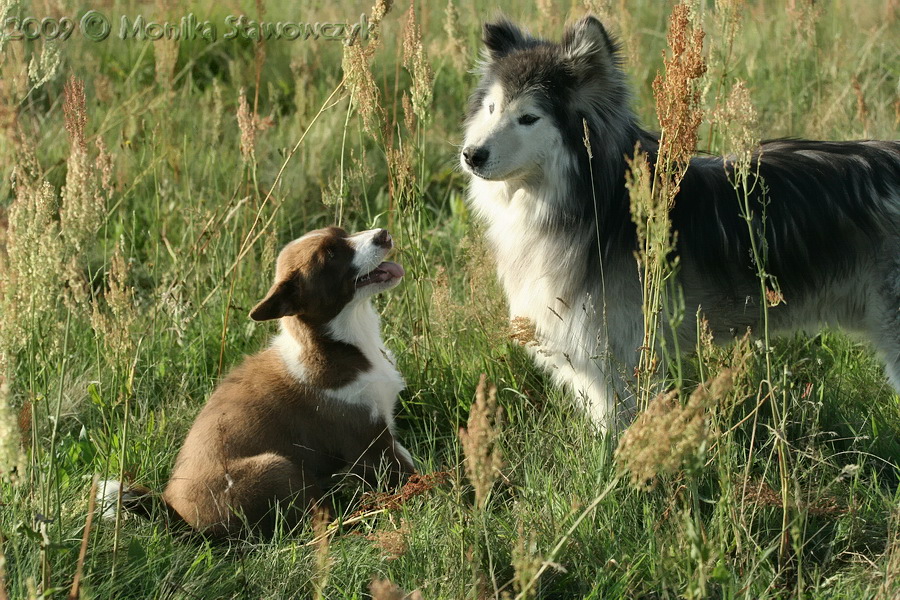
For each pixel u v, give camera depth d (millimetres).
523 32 5570
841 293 5234
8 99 4355
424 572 4113
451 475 4324
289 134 8930
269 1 11266
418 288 6105
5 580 3773
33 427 4000
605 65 5023
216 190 7809
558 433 5035
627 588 3863
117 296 4219
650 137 5449
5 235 3799
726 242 5051
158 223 7477
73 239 3621
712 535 4008
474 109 5543
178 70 10328
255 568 4188
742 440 4949
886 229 5016
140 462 5160
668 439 2922
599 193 5133
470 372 5918
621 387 5141
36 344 4547
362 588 4152
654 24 10844
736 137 3850
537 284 5309
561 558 4109
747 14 10516
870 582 3916
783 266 5074
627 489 4488
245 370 5273
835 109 8016
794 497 4223
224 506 4598
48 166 7977
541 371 5867
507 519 4367
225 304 6680
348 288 5094
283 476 4664
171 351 6297
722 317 5215
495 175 5043
